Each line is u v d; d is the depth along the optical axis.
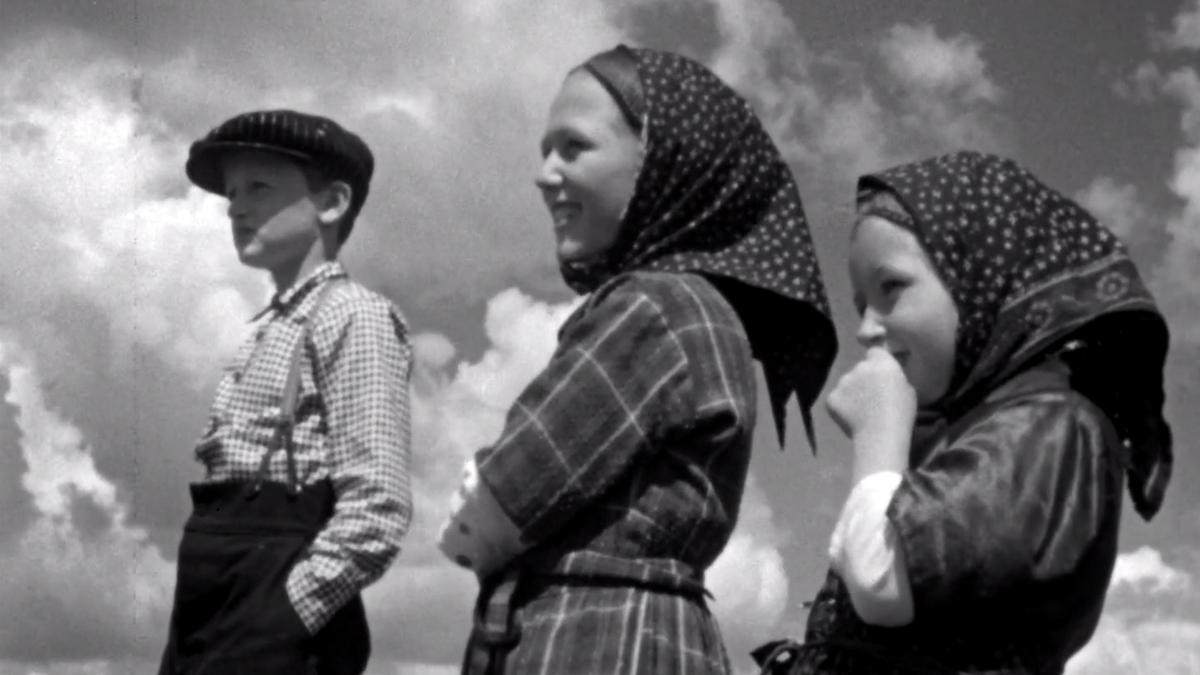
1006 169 2.87
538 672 2.99
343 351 3.43
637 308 3.09
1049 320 2.79
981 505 2.66
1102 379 2.87
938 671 2.72
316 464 3.39
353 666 3.40
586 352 3.07
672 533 3.05
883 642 2.78
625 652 2.97
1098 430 2.76
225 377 3.48
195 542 3.36
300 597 3.29
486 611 3.07
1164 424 2.86
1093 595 2.73
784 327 3.42
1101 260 2.84
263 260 3.56
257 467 3.37
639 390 3.05
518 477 3.01
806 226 3.36
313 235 3.57
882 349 2.86
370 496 3.35
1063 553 2.67
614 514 3.04
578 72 3.31
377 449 3.37
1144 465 2.85
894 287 2.84
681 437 3.07
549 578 3.05
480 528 3.04
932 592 2.65
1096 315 2.79
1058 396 2.77
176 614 3.38
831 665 2.82
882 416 2.81
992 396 2.80
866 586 2.71
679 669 3.00
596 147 3.25
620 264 3.29
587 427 3.03
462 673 3.09
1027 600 2.68
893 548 2.70
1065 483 2.70
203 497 3.40
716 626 3.12
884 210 2.85
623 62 3.30
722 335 3.13
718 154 3.28
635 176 3.25
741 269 3.26
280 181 3.55
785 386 3.43
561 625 3.00
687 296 3.13
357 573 3.32
